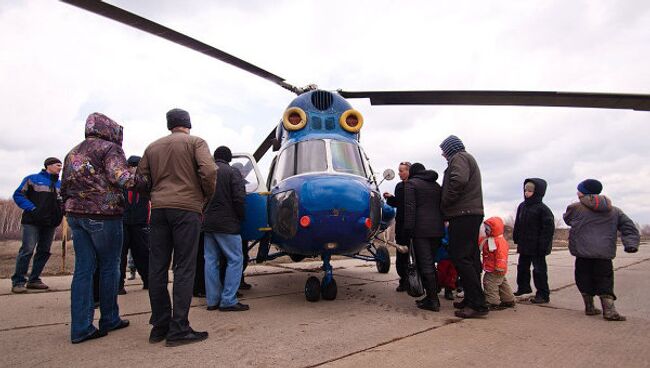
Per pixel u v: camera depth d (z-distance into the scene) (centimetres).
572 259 1035
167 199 307
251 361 257
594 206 384
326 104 588
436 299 416
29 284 534
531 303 466
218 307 428
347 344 294
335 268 870
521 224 487
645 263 905
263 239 541
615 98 530
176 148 317
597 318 382
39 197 527
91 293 312
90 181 307
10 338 313
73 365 251
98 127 322
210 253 430
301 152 528
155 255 311
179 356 268
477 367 246
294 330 335
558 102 572
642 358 264
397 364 250
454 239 396
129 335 323
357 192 454
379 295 520
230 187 421
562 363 254
